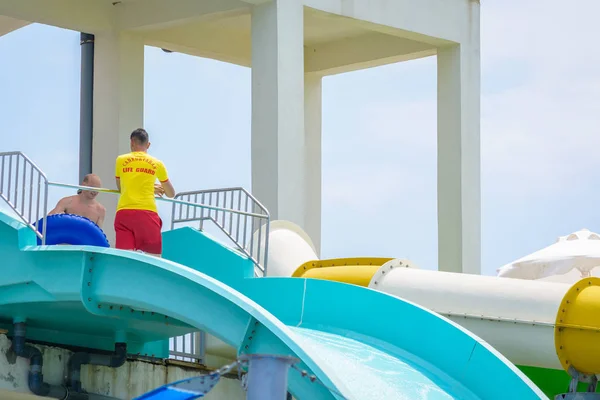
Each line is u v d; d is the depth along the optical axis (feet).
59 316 54.24
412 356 48.29
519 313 53.67
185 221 60.08
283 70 72.64
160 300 45.98
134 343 63.10
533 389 45.14
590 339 51.44
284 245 64.03
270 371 27.81
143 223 51.26
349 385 42.63
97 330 57.93
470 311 55.01
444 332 47.83
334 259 61.57
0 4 76.64
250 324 42.34
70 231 50.70
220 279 56.65
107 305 49.26
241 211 56.59
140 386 57.62
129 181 51.52
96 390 58.13
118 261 47.62
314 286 52.16
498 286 55.21
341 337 49.85
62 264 48.93
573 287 52.65
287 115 72.59
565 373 55.01
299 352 40.24
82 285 47.96
